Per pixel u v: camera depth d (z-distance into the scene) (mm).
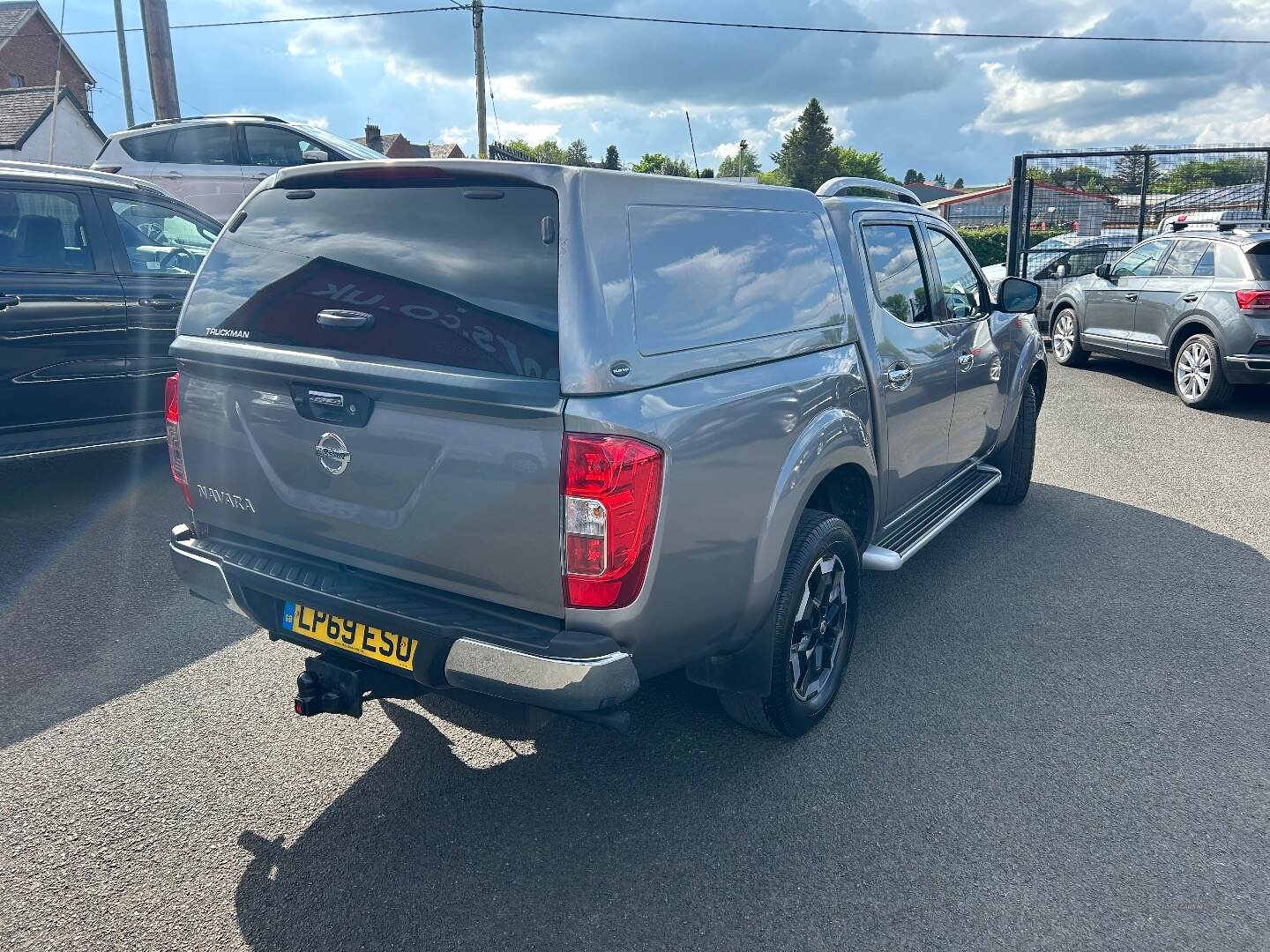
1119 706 3545
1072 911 2477
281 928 2398
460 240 2477
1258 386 10703
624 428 2275
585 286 2295
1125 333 10695
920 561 5133
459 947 2346
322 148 11500
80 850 2684
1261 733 3350
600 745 3268
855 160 100750
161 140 11867
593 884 2570
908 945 2357
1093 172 15398
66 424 5758
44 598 4473
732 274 2857
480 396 2285
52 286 5570
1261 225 12523
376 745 3250
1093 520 5828
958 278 4770
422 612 2500
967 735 3340
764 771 3111
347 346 2582
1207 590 4688
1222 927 2420
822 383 3158
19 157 26484
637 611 2385
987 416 5102
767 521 2809
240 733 3316
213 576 2938
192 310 3014
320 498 2697
